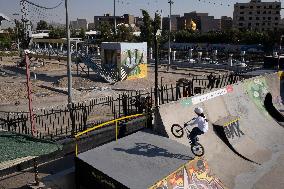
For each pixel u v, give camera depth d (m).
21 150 7.73
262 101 18.34
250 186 11.05
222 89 15.34
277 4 125.38
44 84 28.81
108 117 17.09
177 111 11.99
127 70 31.91
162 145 10.30
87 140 11.73
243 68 38.84
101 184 8.54
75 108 13.18
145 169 8.70
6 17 21.75
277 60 26.50
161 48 73.12
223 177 11.25
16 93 23.92
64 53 56.38
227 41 79.00
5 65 45.44
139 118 13.44
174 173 8.68
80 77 32.47
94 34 87.12
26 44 42.47
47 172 10.38
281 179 11.63
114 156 9.37
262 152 13.77
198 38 84.31
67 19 19.05
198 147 10.23
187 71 39.16
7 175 10.21
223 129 13.19
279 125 17.38
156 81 13.80
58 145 8.30
